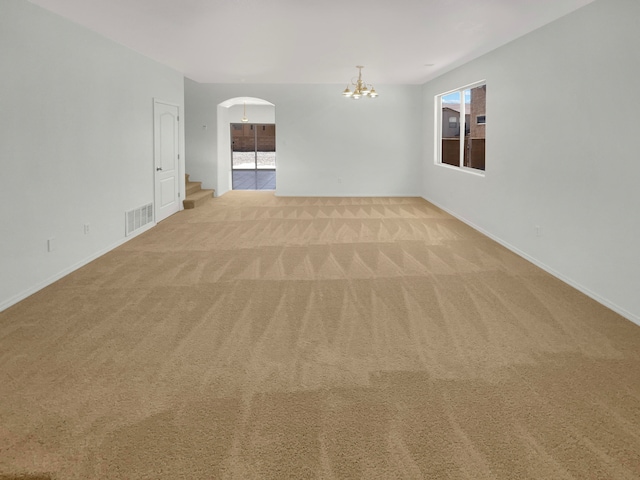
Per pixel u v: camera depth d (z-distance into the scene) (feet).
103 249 19.20
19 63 13.44
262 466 6.77
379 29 17.67
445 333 11.56
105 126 19.16
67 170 16.21
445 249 20.04
